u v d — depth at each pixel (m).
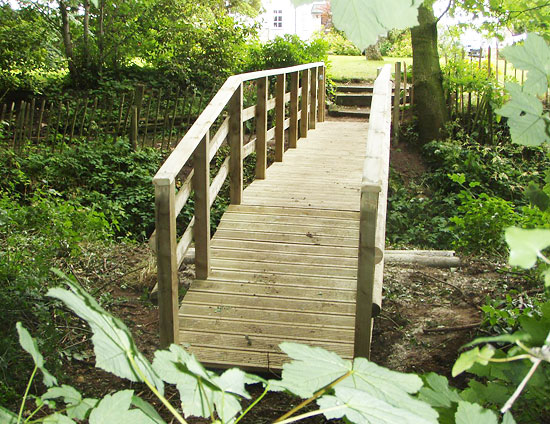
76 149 10.08
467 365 0.74
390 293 5.11
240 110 5.34
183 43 14.43
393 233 8.86
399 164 10.67
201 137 4.03
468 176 10.02
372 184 3.30
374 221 3.33
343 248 4.81
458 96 12.16
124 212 9.13
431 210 9.42
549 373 1.48
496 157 10.18
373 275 3.39
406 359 4.03
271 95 13.21
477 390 1.27
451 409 1.06
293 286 4.37
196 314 4.12
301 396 0.81
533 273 4.82
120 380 3.68
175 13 15.06
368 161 3.51
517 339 0.72
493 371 1.42
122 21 14.63
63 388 0.86
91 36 14.46
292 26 30.31
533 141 1.10
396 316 4.66
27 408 3.26
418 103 11.20
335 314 4.10
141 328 4.45
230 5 24.50
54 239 5.37
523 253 0.64
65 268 5.27
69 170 9.62
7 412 0.81
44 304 4.08
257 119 6.33
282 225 5.16
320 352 0.87
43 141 10.78
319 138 8.90
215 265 4.62
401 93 12.60
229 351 3.79
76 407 0.84
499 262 5.84
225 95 4.78
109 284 5.16
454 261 5.81
